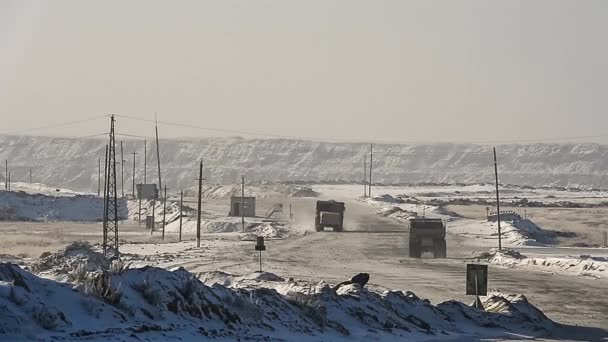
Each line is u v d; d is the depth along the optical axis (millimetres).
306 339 77750
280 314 82250
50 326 58156
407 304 104375
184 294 72375
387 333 90500
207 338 67188
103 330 60594
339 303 94625
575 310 140125
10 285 59625
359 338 84750
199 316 71438
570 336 106438
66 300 63531
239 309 77250
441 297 147750
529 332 107188
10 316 56219
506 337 99000
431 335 94562
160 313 68250
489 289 170875
